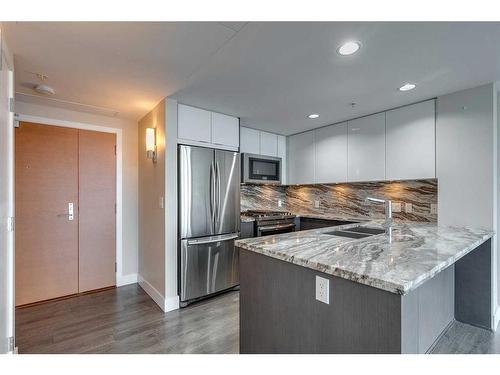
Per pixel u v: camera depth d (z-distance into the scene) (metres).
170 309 2.66
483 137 2.35
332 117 3.38
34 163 2.87
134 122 3.59
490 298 2.23
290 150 4.37
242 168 3.74
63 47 1.75
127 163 3.51
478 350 1.92
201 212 2.92
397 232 2.12
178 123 2.81
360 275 1.06
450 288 2.28
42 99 2.72
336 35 1.61
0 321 1.45
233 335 2.18
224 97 2.68
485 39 1.64
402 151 2.92
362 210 3.73
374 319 1.05
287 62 1.95
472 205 2.40
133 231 3.55
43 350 1.96
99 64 1.99
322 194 4.24
